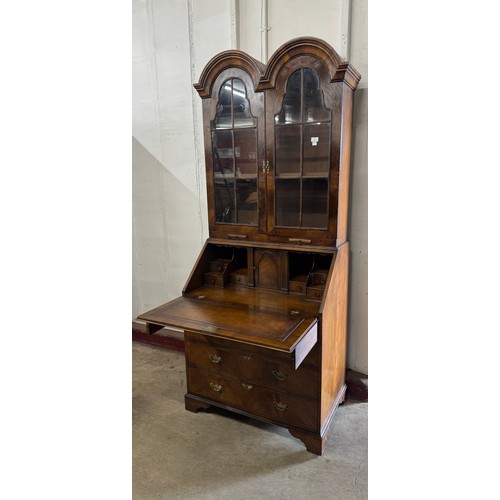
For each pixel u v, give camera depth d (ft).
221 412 7.27
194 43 8.00
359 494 5.35
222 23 7.59
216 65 6.46
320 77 5.78
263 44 7.20
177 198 9.05
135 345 10.16
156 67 8.55
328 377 6.22
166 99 8.62
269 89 6.12
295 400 6.13
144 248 9.82
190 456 6.15
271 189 6.45
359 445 6.28
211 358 6.78
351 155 6.85
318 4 6.68
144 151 9.20
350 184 6.97
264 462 5.99
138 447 6.37
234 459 6.07
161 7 8.19
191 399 7.23
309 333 5.39
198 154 8.54
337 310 6.41
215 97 6.63
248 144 6.59
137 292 10.24
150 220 9.55
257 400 6.50
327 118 5.91
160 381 8.39
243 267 7.65
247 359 6.41
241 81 6.38
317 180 6.15
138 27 8.55
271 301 6.41
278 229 6.54
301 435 6.17
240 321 5.66
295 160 6.25
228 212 7.04
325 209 6.18
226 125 6.69
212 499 5.33
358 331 7.47
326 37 6.73
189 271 9.35
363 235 7.08
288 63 5.91
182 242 9.27
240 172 6.77
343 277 6.66
